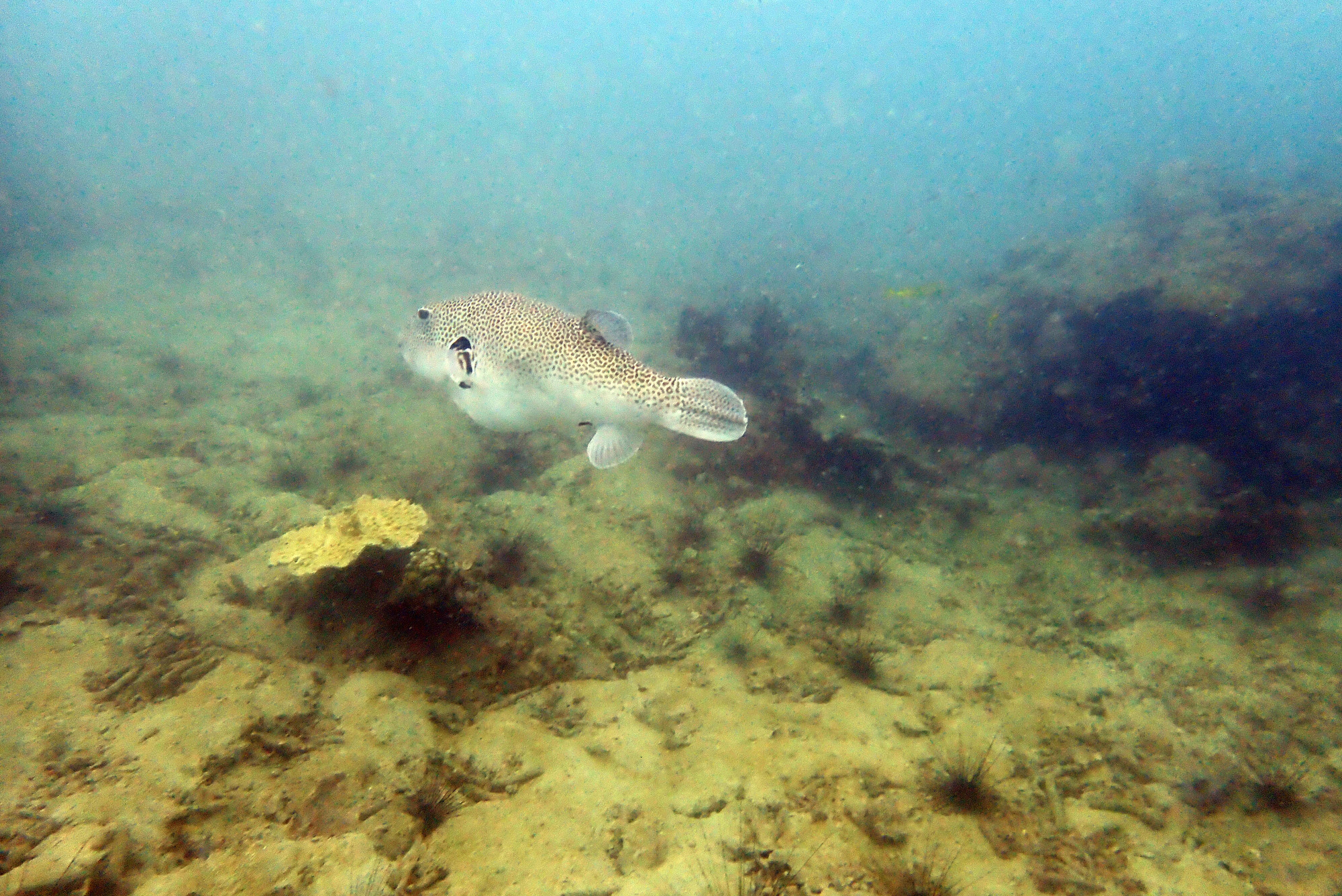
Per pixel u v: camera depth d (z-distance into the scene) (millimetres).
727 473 2367
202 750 1070
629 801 1144
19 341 2805
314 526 1419
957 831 1176
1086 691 1543
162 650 1245
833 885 1057
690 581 1757
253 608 1347
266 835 1000
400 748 1146
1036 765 1325
